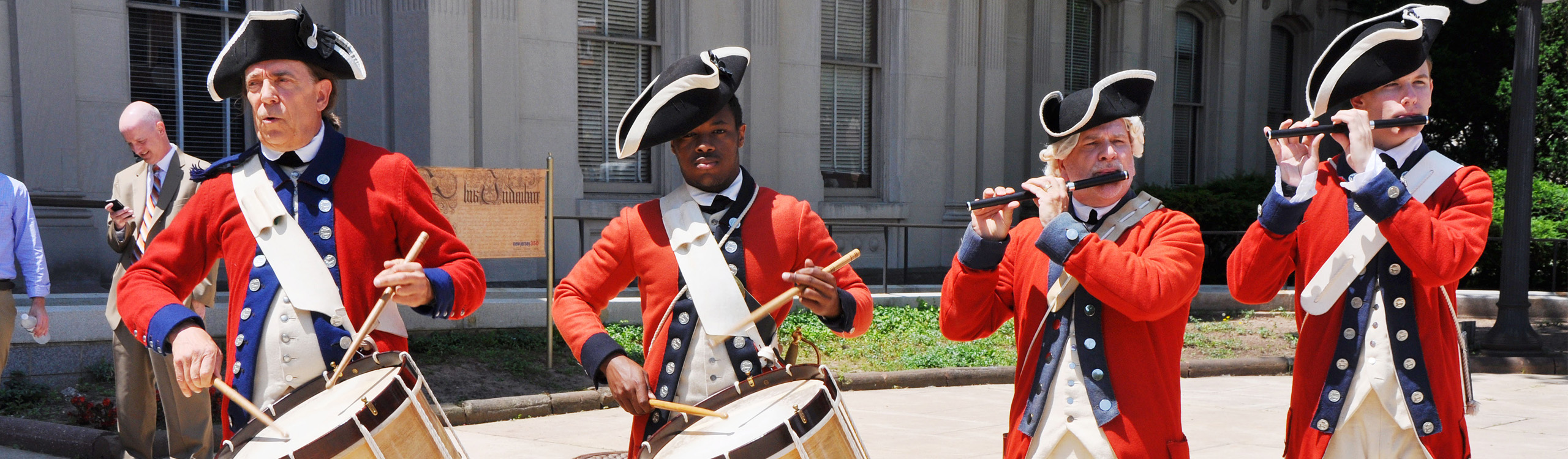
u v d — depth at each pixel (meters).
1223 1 21.05
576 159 13.72
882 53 16.70
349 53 3.10
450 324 9.27
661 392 3.11
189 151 12.04
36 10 10.95
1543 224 17.33
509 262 13.15
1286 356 11.04
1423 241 3.14
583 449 6.62
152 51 11.77
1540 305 14.61
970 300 3.23
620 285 3.33
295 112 2.98
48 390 7.34
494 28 12.77
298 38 2.97
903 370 9.52
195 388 2.86
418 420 2.85
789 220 3.21
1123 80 3.10
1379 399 3.31
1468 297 14.66
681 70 3.13
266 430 2.72
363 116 12.55
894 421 7.73
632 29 14.39
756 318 2.95
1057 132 3.17
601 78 14.20
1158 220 3.14
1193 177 21.23
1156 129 20.27
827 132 16.34
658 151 14.68
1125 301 2.89
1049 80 18.69
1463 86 19.80
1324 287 3.38
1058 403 3.07
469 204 8.64
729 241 3.16
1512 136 11.12
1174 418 3.08
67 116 11.17
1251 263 3.46
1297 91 22.66
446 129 12.41
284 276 2.93
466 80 12.56
